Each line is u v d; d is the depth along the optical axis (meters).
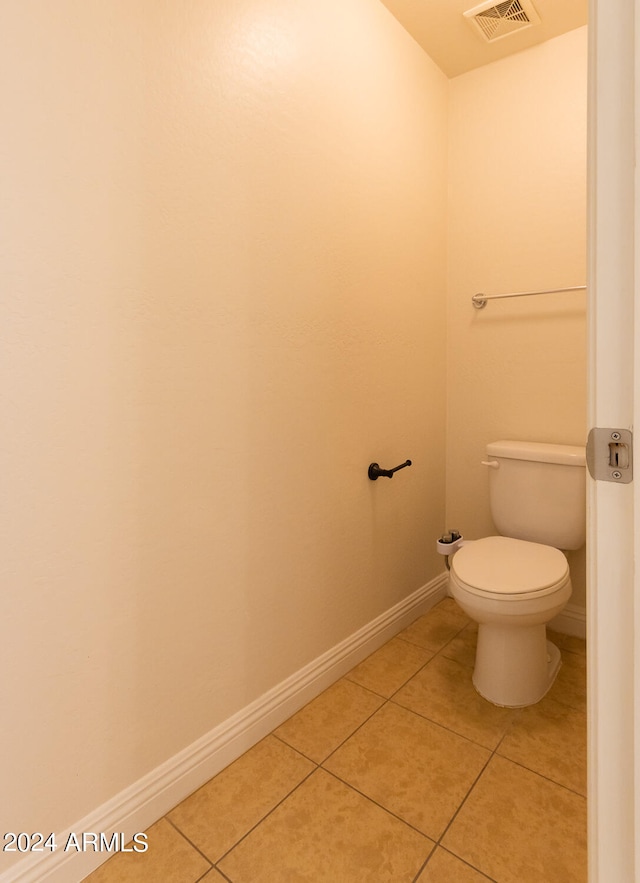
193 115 1.24
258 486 1.48
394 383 2.04
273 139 1.46
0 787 0.98
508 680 1.67
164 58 1.18
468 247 2.30
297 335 1.58
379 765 1.43
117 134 1.09
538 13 1.90
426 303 2.22
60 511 1.04
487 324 2.28
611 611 0.64
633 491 0.60
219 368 1.34
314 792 1.34
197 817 1.26
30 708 1.02
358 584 1.92
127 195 1.12
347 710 1.66
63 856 1.07
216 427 1.35
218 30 1.29
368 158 1.83
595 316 0.63
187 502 1.29
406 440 2.14
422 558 2.32
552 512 1.98
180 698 1.31
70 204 1.02
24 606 1.00
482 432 2.33
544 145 2.08
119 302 1.12
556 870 1.12
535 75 2.09
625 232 0.60
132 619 1.19
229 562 1.41
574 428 2.08
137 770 1.22
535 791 1.33
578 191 2.02
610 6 0.60
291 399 1.57
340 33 1.69
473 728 1.57
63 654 1.06
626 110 0.59
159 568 1.24
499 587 1.54
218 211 1.32
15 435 0.97
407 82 2.03
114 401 1.12
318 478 1.69
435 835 1.21
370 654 1.99
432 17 1.93
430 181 2.21
